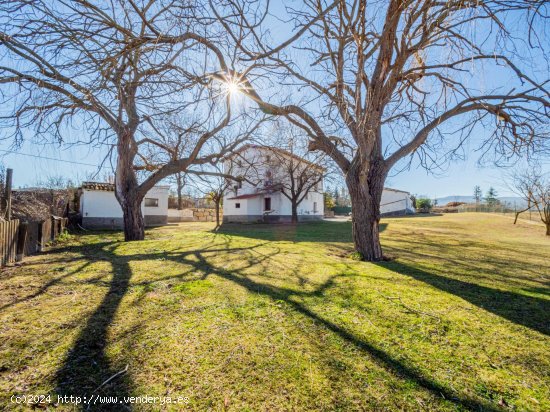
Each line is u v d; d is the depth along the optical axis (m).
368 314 3.10
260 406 1.64
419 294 3.85
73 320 2.82
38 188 12.57
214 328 2.67
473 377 1.98
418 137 5.93
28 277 4.54
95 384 1.82
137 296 3.59
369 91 5.14
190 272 4.95
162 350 2.25
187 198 34.47
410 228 16.61
